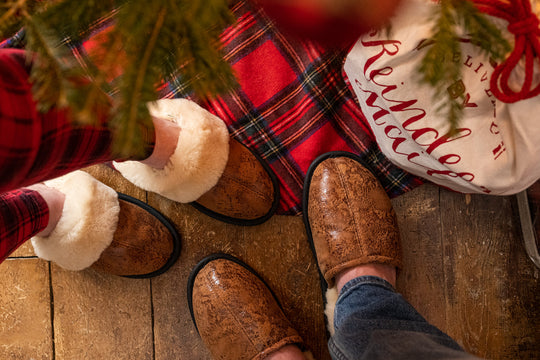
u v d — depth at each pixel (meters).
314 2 0.24
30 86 0.45
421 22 0.53
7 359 0.98
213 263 0.92
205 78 0.34
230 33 0.91
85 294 0.97
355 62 0.66
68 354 0.98
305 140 0.93
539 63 0.52
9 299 0.97
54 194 0.79
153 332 0.97
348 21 0.25
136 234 0.88
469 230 0.94
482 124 0.65
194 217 0.96
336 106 0.92
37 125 0.46
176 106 0.80
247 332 0.86
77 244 0.81
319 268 0.90
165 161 0.77
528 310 0.94
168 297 0.97
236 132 0.93
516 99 0.54
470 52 0.56
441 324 0.95
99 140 0.56
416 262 0.95
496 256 0.93
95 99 0.32
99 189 0.84
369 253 0.85
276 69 0.92
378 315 0.72
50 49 0.32
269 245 0.95
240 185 0.85
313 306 0.95
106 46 0.31
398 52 0.57
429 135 0.66
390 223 0.88
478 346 0.94
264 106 0.92
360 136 0.93
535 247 0.89
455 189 0.85
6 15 0.31
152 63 0.31
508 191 0.75
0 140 0.42
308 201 0.91
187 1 0.29
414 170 0.84
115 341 0.98
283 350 0.85
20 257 0.96
